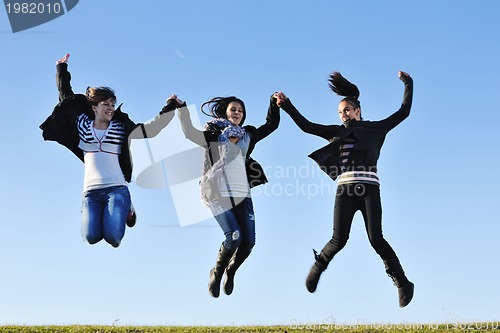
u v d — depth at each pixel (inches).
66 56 285.6
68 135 269.0
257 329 353.1
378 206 274.8
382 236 277.0
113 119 269.4
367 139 279.1
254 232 275.3
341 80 301.4
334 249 278.5
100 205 263.7
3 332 338.6
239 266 283.1
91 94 265.7
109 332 344.8
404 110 289.7
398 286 280.8
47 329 351.3
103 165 263.7
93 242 261.3
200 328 359.9
